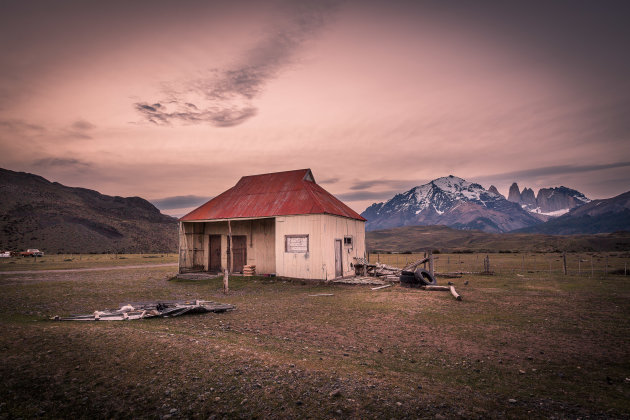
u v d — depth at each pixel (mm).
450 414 4672
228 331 9055
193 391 5281
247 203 23875
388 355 7262
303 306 12852
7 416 4648
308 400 5000
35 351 6793
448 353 7426
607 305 12594
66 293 15859
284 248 20969
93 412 4773
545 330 9266
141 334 7988
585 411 4848
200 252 25844
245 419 4551
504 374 6262
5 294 15398
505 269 29250
